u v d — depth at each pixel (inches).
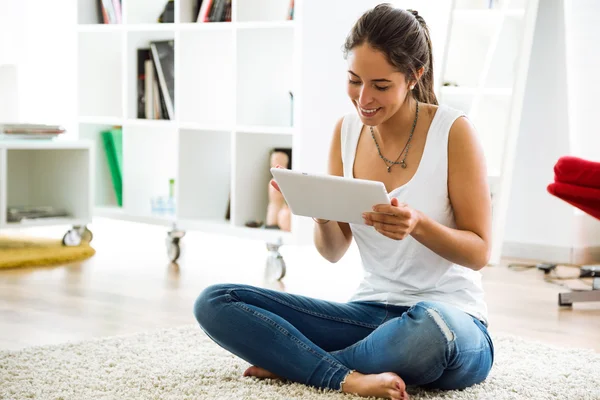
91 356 96.3
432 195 83.4
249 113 169.6
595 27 184.7
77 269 156.9
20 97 214.7
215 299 85.4
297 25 157.4
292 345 83.1
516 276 162.7
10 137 169.9
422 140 84.4
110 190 198.2
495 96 179.0
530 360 99.0
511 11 176.6
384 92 78.4
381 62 77.2
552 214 183.5
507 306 134.6
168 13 184.7
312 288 143.3
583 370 94.9
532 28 175.6
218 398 80.9
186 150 177.3
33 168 186.7
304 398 79.7
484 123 180.2
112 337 105.2
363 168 88.0
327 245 89.5
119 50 198.8
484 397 82.5
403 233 75.4
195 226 171.5
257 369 87.7
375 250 86.0
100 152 197.2
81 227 179.3
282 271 148.9
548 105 183.8
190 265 162.7
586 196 140.0
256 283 146.7
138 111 187.6
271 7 174.2
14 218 171.9
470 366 81.1
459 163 82.5
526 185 186.9
